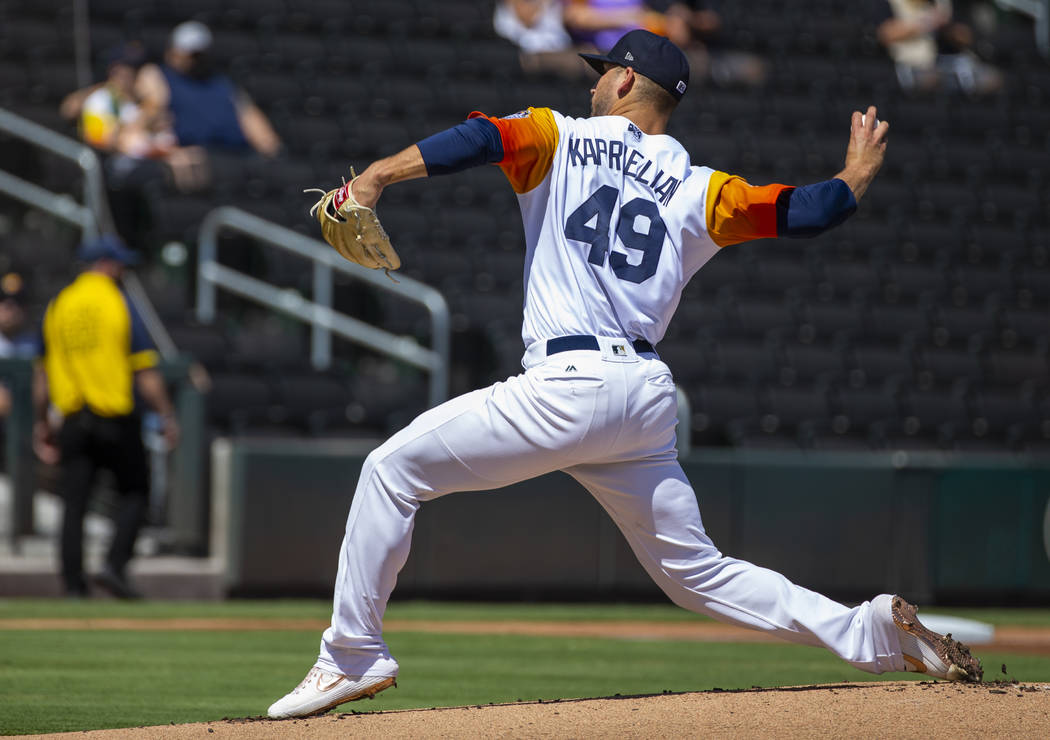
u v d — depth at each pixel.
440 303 37.19
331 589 31.08
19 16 51.50
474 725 11.30
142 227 41.06
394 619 27.44
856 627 12.74
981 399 44.16
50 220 43.34
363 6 57.12
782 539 33.75
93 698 16.22
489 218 47.03
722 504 33.28
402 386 38.53
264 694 16.86
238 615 26.97
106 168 42.09
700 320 45.00
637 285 12.07
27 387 29.94
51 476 31.22
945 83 63.28
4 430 34.56
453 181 48.62
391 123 50.41
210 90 44.75
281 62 52.81
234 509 30.12
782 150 55.00
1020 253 54.53
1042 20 67.75
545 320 12.01
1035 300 52.31
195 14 53.38
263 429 34.66
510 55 56.62
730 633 26.66
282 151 47.72
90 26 50.69
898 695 12.15
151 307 38.25
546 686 18.22
